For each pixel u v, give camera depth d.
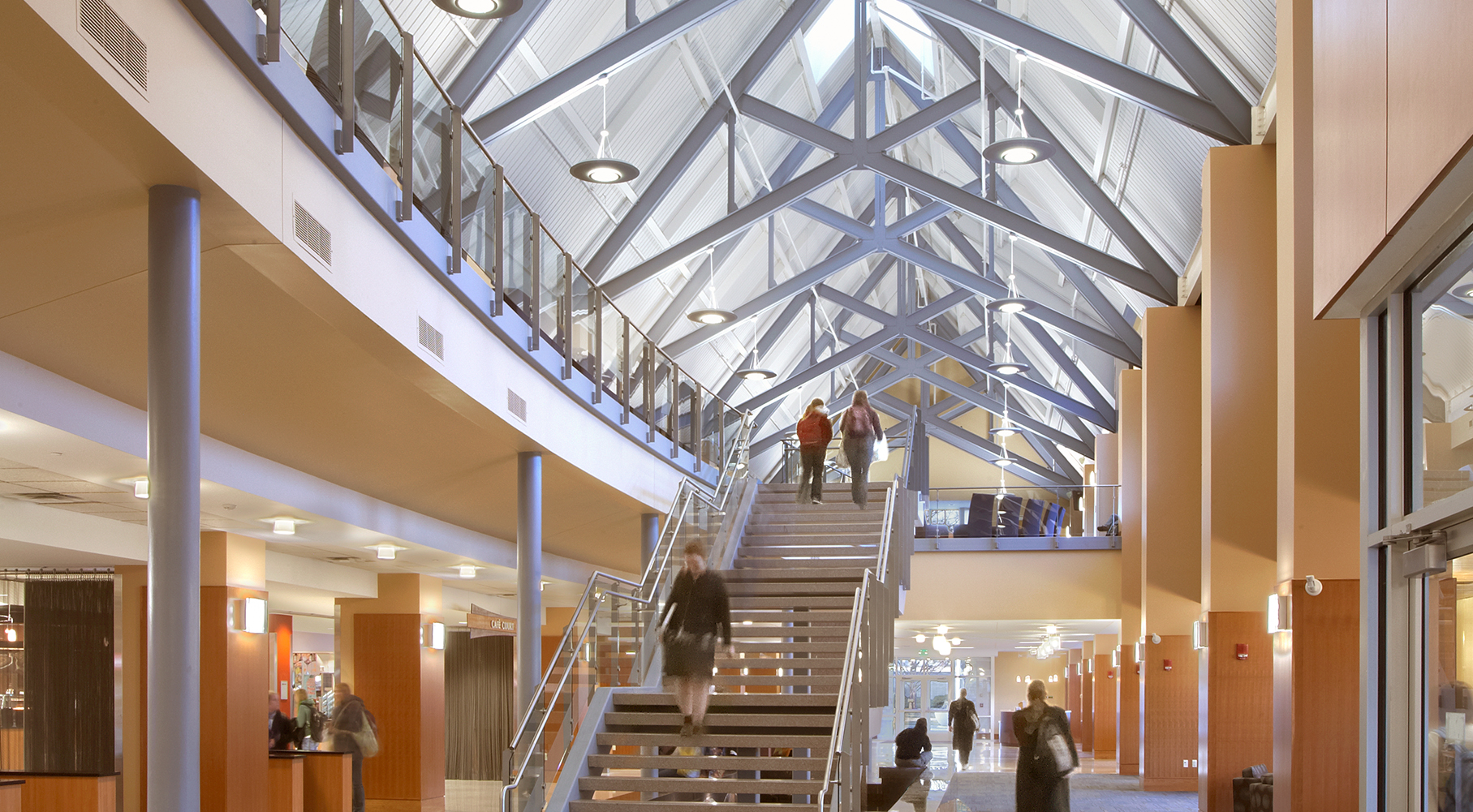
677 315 21.39
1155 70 14.28
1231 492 13.09
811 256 26.27
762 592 11.42
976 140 21.73
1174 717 17.52
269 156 5.29
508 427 9.39
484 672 21.83
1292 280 9.27
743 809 7.55
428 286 7.66
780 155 20.75
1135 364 21.56
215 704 11.30
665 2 14.69
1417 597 5.48
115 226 5.13
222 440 8.99
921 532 21.80
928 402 42.28
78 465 8.12
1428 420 5.29
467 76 12.19
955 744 14.44
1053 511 21.67
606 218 17.08
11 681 12.20
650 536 14.66
